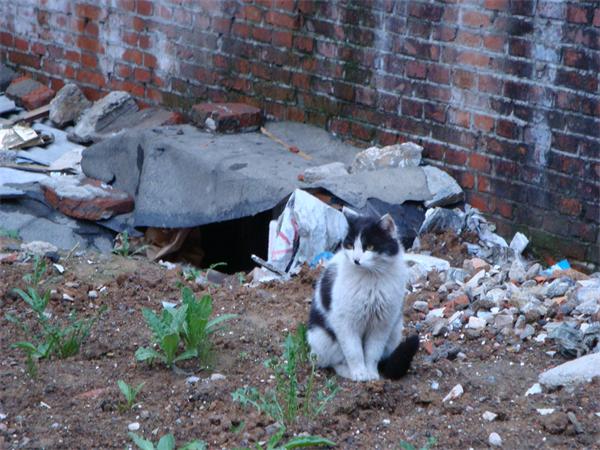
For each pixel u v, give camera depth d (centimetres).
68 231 365
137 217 363
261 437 218
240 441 217
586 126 312
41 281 290
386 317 242
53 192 373
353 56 361
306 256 320
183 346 253
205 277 309
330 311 241
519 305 275
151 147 369
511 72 325
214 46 396
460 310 277
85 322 267
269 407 224
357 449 215
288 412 223
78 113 434
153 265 315
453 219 329
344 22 360
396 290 240
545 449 213
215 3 391
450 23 335
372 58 356
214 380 239
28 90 454
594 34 306
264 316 274
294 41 374
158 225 358
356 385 237
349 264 239
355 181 335
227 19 390
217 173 349
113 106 418
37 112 438
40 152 413
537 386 237
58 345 251
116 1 421
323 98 372
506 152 330
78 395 235
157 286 292
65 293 283
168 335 242
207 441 218
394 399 232
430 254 319
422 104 347
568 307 272
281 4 374
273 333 263
